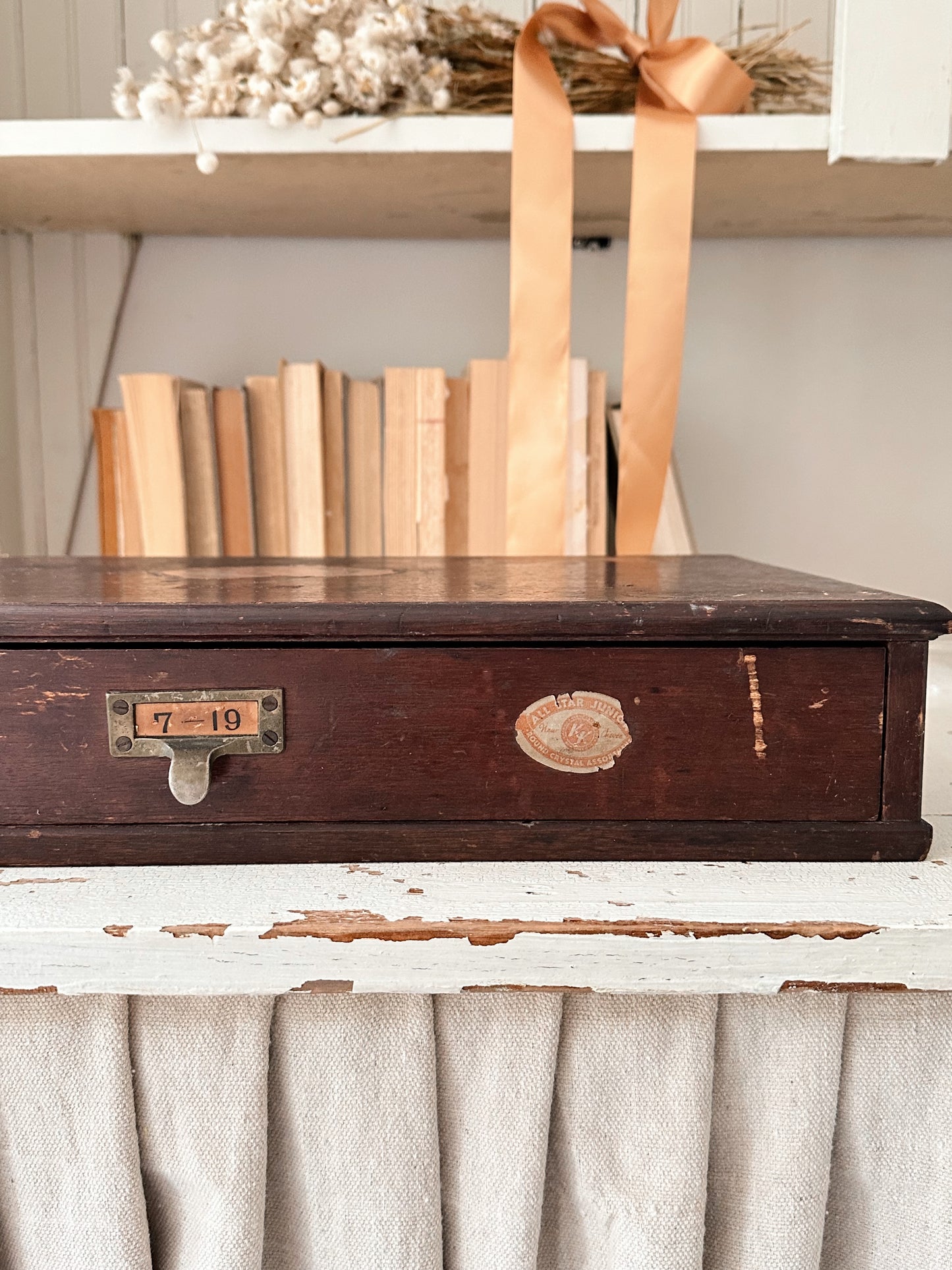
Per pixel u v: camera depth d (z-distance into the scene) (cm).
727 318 106
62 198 88
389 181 83
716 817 50
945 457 108
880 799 50
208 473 89
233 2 84
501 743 49
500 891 46
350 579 61
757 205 91
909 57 73
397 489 89
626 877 48
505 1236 47
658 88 77
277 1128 49
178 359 106
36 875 47
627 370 80
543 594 52
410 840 49
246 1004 46
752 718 49
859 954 43
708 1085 47
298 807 49
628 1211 48
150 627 47
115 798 49
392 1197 47
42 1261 48
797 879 47
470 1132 48
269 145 75
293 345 106
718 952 43
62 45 99
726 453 108
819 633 48
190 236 104
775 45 80
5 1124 46
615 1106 48
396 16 74
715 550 109
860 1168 49
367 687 48
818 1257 48
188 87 76
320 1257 48
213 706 48
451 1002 47
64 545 107
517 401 81
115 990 42
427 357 107
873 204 91
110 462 95
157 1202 49
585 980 43
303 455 89
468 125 75
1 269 102
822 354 107
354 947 42
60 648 47
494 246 105
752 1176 48
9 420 104
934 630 48
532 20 76
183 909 44
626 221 98
